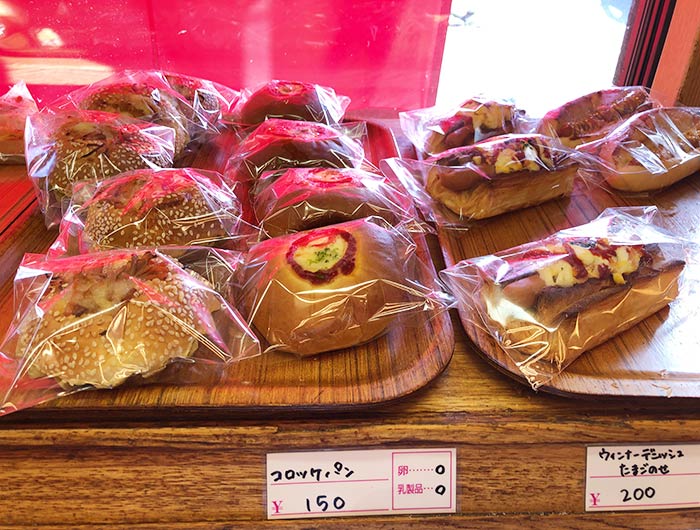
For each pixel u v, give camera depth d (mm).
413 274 997
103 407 788
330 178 1174
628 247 936
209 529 833
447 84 1713
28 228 1178
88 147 1209
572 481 847
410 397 825
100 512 837
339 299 871
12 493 820
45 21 1539
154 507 836
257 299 909
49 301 831
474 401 837
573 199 1299
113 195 1104
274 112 1450
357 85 1732
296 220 1101
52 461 803
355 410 804
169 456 807
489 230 1199
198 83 1553
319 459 806
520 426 803
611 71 1707
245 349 864
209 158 1449
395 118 1714
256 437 791
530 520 854
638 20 1558
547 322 856
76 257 922
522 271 896
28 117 1303
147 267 877
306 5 1586
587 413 825
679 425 818
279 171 1257
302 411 801
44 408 786
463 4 1767
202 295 882
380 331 898
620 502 857
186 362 841
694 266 1062
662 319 960
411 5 1593
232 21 1605
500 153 1210
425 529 847
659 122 1337
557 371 853
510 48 1788
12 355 825
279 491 820
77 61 1612
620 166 1294
